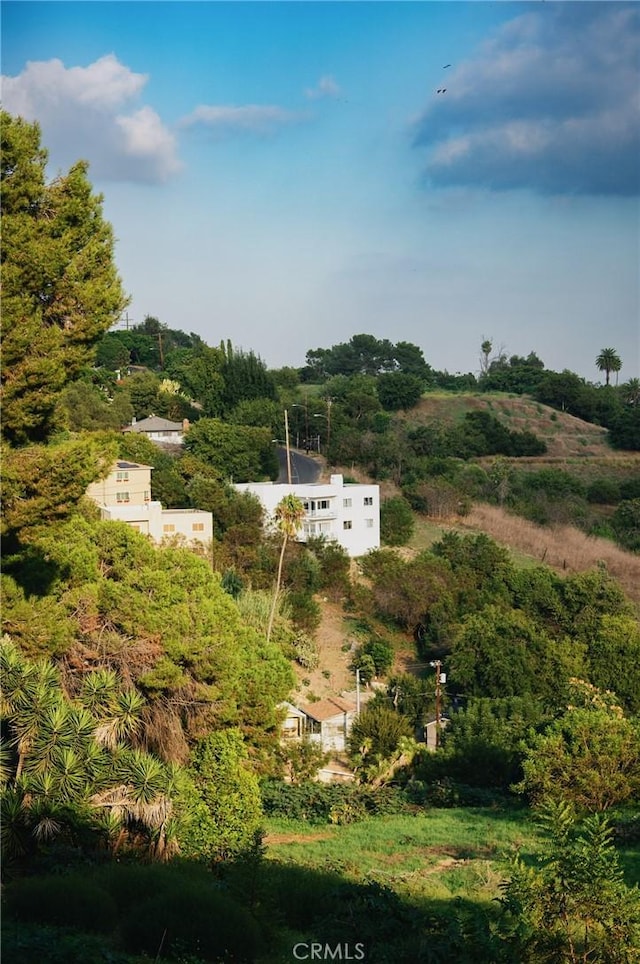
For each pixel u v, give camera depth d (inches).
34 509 767.7
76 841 659.4
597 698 1364.4
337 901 534.6
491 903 610.5
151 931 508.4
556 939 457.7
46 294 791.1
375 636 2148.1
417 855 861.2
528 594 2190.0
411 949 477.4
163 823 694.5
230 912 529.7
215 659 956.6
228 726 968.9
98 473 808.3
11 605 866.1
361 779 1318.9
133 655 935.0
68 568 930.1
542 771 1029.8
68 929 505.0
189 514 2148.1
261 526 2432.3
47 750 676.7
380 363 7003.0
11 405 756.0
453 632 2079.2
